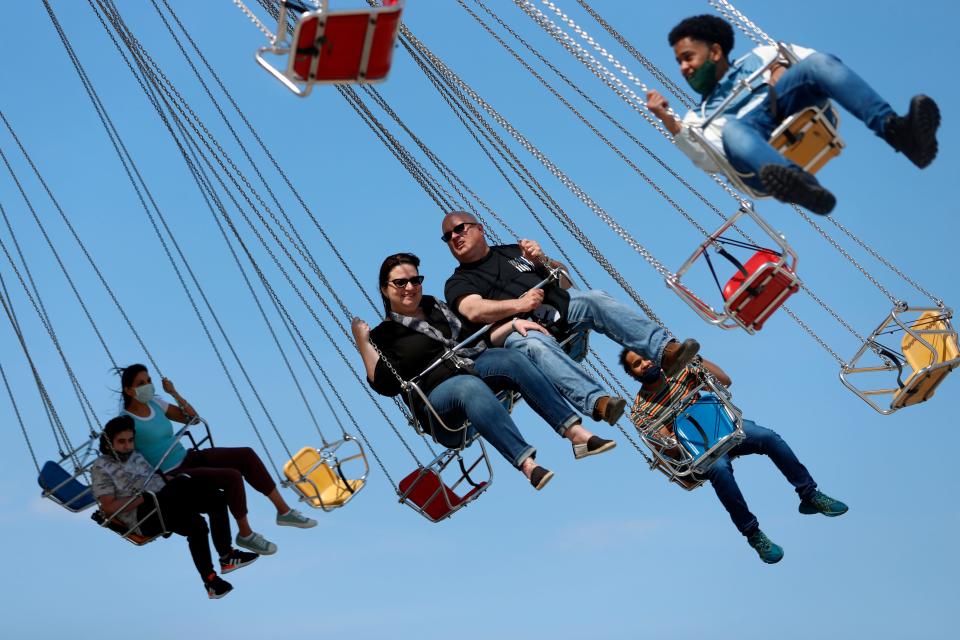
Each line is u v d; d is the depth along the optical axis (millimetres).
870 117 7602
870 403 10508
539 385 9117
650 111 8219
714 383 9844
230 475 11070
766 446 10734
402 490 10219
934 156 7707
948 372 10375
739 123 7809
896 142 7617
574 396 9055
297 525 11484
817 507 10688
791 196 7566
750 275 9234
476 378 9273
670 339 9453
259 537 11109
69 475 11047
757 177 7848
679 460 10250
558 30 8383
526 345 9289
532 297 9414
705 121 7961
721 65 8102
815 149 7957
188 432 11297
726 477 10461
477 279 9773
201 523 11008
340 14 7625
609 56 8352
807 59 7762
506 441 9047
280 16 7887
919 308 10328
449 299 9680
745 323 9320
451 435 9711
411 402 9430
